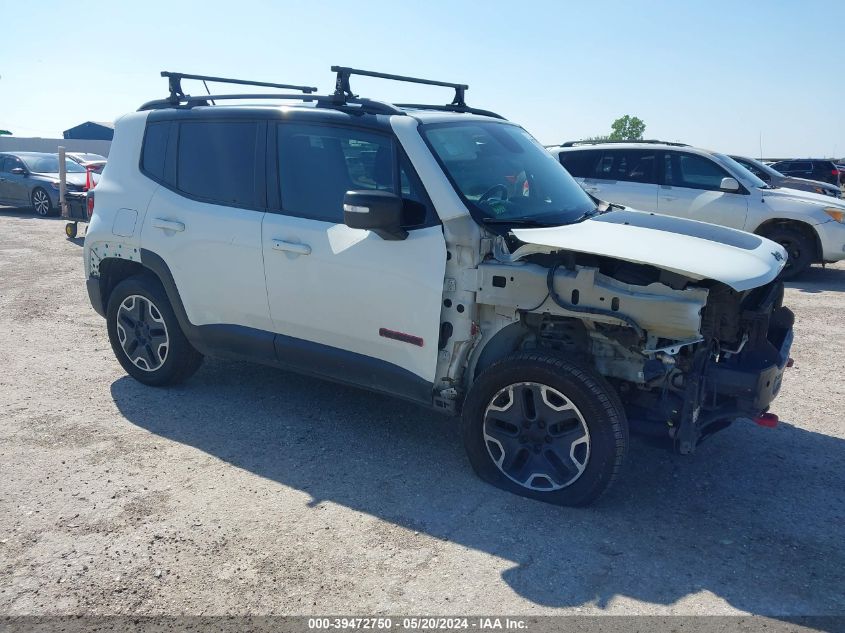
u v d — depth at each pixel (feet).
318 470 13.79
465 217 12.52
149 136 16.98
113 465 13.84
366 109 14.14
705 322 11.94
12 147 126.21
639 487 13.34
